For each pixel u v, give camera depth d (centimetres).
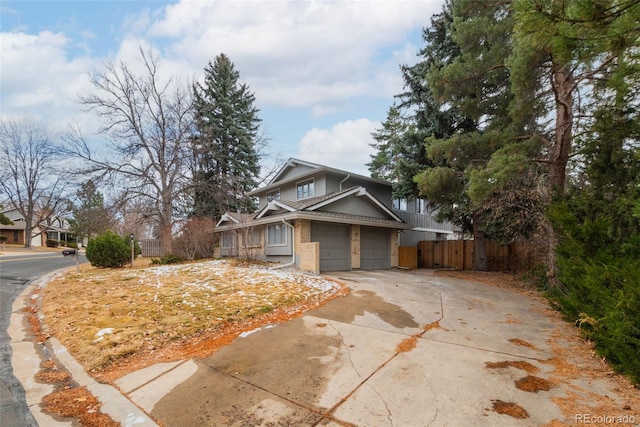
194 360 381
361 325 513
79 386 326
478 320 547
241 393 305
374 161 3322
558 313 587
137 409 281
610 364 344
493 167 771
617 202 521
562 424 248
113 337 441
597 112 600
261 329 491
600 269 397
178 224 1767
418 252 1720
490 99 955
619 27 279
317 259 1111
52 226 4362
